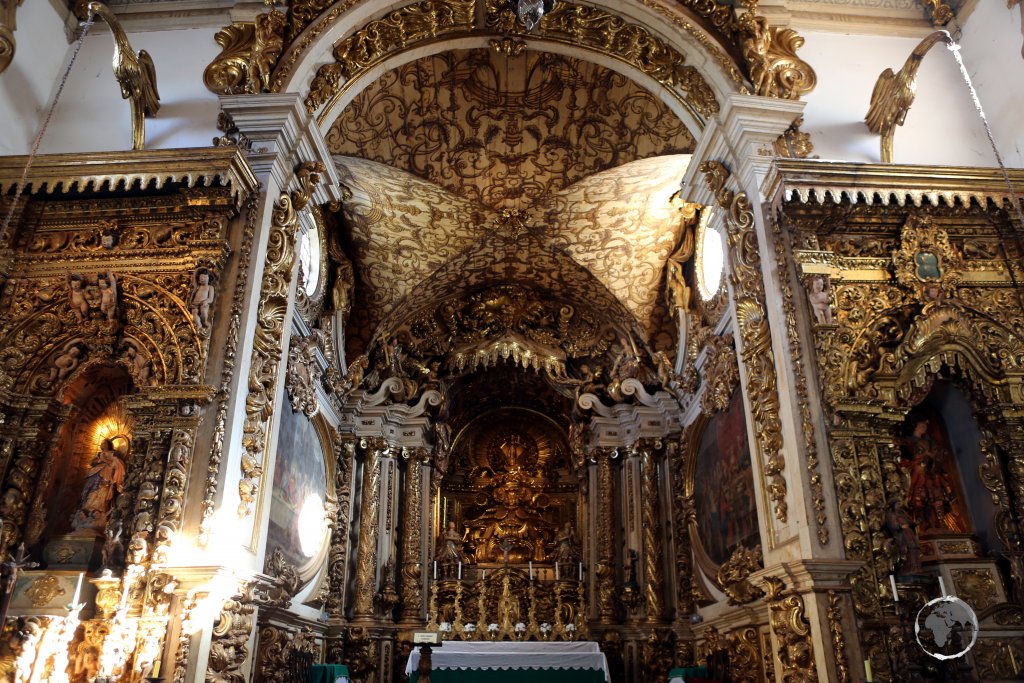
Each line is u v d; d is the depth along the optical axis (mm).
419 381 14789
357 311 14141
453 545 14414
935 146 9461
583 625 13055
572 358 15109
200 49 9602
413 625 12828
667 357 13797
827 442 7270
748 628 9281
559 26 10094
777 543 7523
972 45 10062
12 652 6777
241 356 7539
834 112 9500
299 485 10094
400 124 11070
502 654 11156
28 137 9008
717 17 9820
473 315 15078
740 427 9859
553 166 12062
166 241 8188
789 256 8133
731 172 9156
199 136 8930
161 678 6238
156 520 6922
